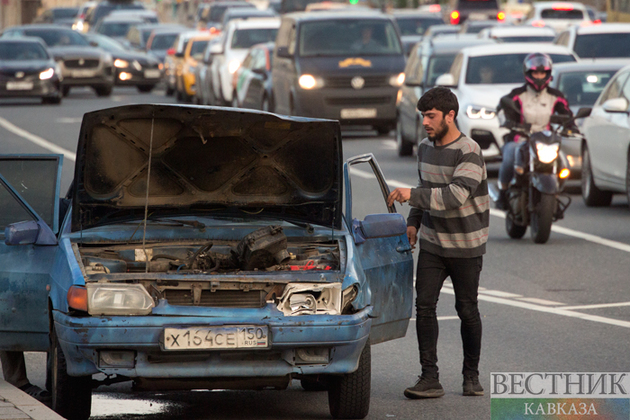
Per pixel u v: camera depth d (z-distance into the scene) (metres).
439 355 19.92
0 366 19.03
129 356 14.40
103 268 15.33
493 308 23.89
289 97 61.84
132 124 16.12
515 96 32.56
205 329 14.30
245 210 17.67
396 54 61.91
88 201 16.64
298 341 14.49
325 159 16.92
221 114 16.00
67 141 59.00
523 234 33.44
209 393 17.64
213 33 95.12
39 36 96.69
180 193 17.09
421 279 17.09
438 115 16.61
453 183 16.47
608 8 92.50
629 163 36.81
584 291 25.69
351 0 110.31
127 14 141.88
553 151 31.28
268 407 16.66
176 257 16.34
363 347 15.13
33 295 15.87
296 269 15.68
